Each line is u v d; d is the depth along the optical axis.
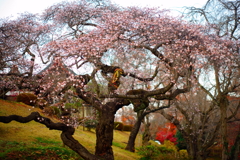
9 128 16.44
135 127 22.56
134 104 13.34
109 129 13.31
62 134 11.96
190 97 19.59
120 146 23.72
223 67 15.67
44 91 14.27
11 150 11.52
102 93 13.27
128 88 15.32
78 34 16.75
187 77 13.11
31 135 16.11
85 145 17.72
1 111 18.86
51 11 18.91
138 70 15.12
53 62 14.06
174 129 32.47
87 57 12.49
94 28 15.57
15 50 16.92
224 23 15.33
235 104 21.06
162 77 16.52
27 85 18.30
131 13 14.99
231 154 17.67
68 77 12.44
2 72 16.73
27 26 18.83
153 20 14.63
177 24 14.42
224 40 15.55
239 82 16.83
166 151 20.53
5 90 20.72
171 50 13.50
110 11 17.06
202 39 14.42
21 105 23.00
